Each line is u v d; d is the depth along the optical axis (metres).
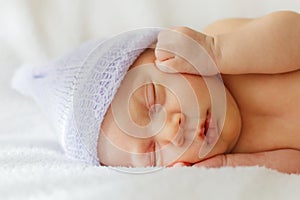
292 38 1.11
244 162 1.12
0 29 1.75
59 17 1.71
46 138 1.39
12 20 1.73
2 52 1.74
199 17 1.60
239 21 1.30
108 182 0.90
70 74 1.23
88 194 0.86
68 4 1.70
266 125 1.18
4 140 1.32
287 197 0.86
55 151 1.24
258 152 1.17
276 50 1.11
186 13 1.61
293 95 1.15
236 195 0.85
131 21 1.66
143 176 0.92
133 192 0.85
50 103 1.30
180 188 0.86
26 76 1.55
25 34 1.72
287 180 0.93
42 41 1.73
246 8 1.55
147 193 0.85
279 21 1.12
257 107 1.17
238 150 1.19
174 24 1.62
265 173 0.94
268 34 1.12
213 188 0.86
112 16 1.68
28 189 0.89
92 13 1.70
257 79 1.17
